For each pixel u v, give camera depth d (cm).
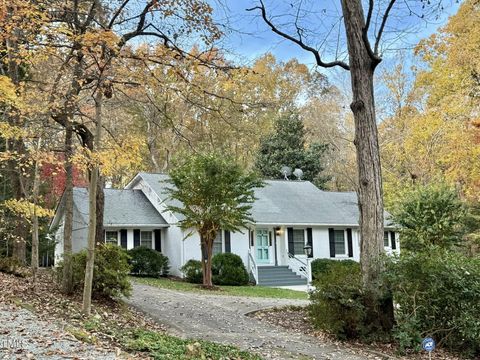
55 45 925
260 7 1095
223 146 2806
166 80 1084
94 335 707
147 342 698
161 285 1848
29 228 1700
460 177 2373
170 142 3044
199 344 717
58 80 1002
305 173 3678
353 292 992
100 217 1466
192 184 1888
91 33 859
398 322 985
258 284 2381
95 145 914
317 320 1030
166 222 2423
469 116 2130
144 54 946
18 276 1385
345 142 3975
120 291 1170
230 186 1897
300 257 2638
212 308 1297
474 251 2242
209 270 1947
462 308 947
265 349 860
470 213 2230
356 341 980
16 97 928
